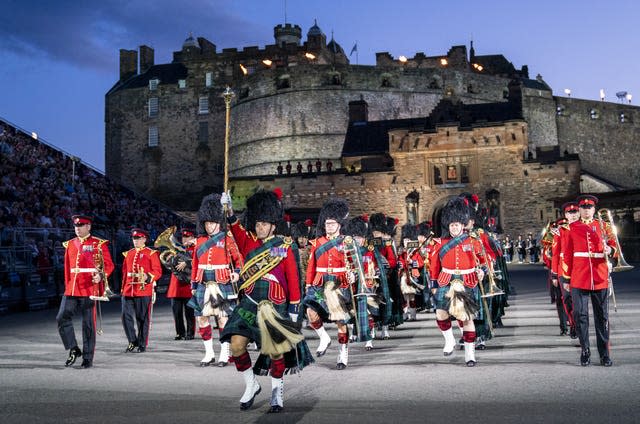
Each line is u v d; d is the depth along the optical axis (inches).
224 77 3339.1
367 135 2503.7
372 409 248.5
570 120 3225.9
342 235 388.2
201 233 375.2
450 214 362.0
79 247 372.2
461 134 2106.3
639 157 3329.2
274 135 2913.4
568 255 339.6
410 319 618.8
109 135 3479.3
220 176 3245.6
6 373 344.2
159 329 576.4
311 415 242.2
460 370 328.2
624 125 3331.7
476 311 345.1
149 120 3408.0
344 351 351.3
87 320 367.2
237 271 358.3
